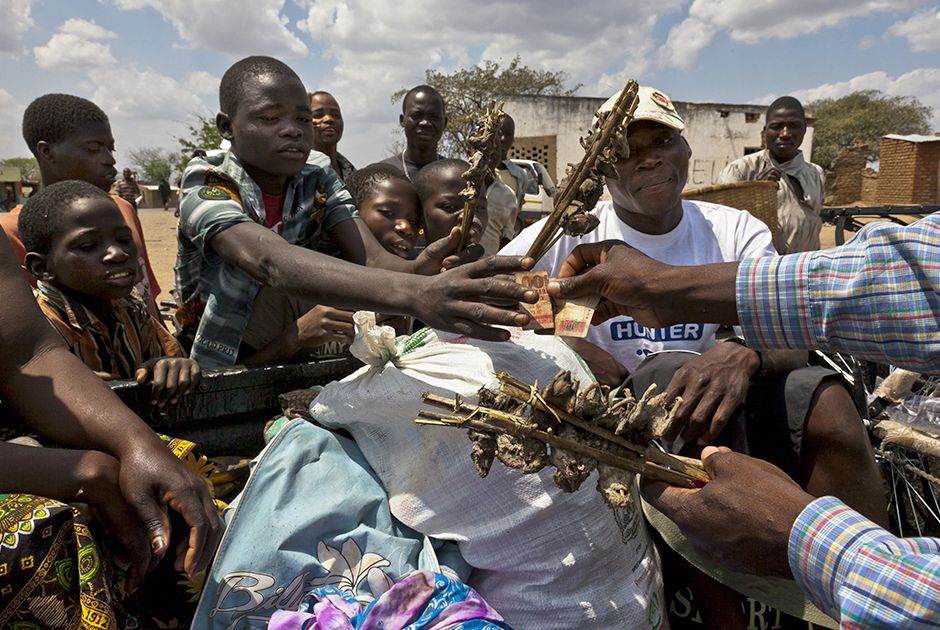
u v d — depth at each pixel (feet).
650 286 4.25
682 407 4.64
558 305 4.48
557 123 49.06
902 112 132.05
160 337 6.82
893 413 6.70
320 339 6.51
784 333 4.18
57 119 9.00
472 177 4.40
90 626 3.17
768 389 5.03
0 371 3.95
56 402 3.85
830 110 134.51
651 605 4.83
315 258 4.80
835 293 3.97
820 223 15.76
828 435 4.70
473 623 3.70
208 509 3.60
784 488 3.67
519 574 4.68
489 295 3.70
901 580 3.06
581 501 4.61
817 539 3.40
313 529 4.44
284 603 4.25
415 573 3.94
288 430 4.87
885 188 73.77
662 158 6.07
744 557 3.84
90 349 5.76
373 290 4.26
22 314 4.02
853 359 6.57
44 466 3.49
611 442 3.75
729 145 57.67
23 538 2.90
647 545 5.13
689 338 6.68
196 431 5.76
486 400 3.67
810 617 4.68
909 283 3.79
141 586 4.24
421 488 4.75
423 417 3.62
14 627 2.89
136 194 21.24
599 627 4.56
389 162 13.70
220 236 5.73
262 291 7.23
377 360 4.89
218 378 5.72
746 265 4.21
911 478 6.46
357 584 4.40
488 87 79.56
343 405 4.92
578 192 4.09
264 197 7.02
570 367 5.11
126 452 3.62
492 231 11.80
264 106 6.25
